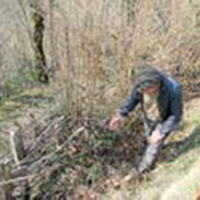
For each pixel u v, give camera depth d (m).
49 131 4.25
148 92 3.82
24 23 5.73
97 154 4.40
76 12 4.29
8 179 3.64
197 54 5.20
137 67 4.53
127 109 4.18
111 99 4.48
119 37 4.49
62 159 4.20
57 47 4.35
